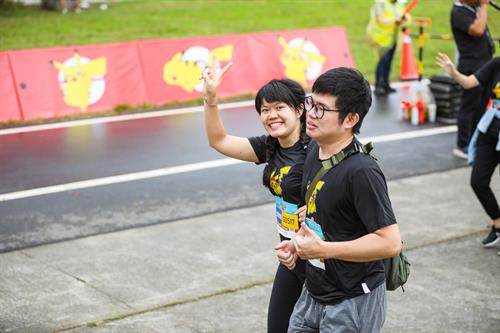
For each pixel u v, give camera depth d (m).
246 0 47.72
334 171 6.82
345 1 47.00
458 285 12.05
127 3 47.00
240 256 13.36
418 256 13.27
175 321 10.85
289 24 39.44
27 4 45.19
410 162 19.33
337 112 6.75
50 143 21.36
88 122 23.69
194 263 13.04
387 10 26.48
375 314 7.05
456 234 14.36
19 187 17.55
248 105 25.70
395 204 16.16
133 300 11.57
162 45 26.12
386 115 24.33
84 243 14.02
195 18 41.06
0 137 22.00
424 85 23.72
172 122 23.70
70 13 42.28
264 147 8.70
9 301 11.55
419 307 11.27
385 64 26.98
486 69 13.11
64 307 11.34
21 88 23.94
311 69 28.33
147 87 25.81
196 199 16.61
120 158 19.88
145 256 13.37
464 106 19.42
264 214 15.62
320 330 7.24
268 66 27.56
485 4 19.00
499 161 13.12
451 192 16.97
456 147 20.19
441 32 38.66
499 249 13.56
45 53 24.45
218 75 8.40
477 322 10.77
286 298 8.50
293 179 8.14
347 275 6.96
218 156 20.08
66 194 17.02
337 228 6.90
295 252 6.98
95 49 25.12
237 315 11.05
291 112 8.14
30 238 14.29
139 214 15.64
